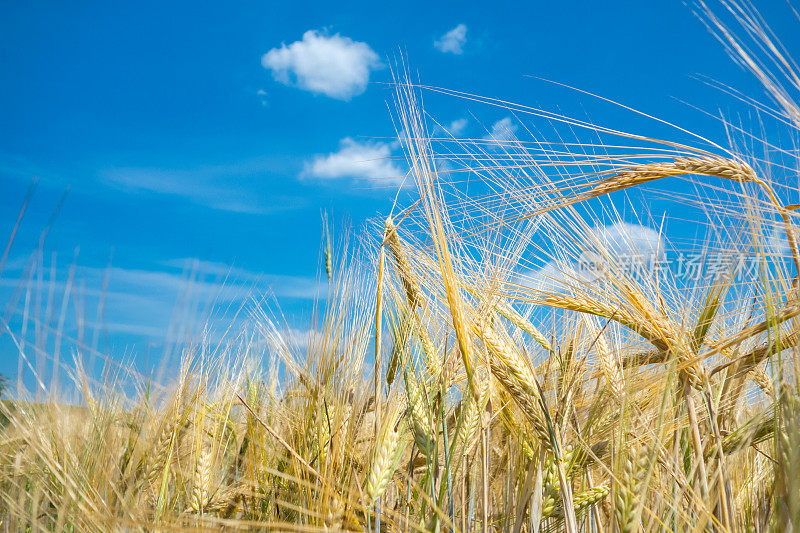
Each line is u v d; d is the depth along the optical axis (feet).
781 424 6.28
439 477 8.04
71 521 7.62
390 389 8.84
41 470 8.50
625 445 6.70
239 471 10.12
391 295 9.48
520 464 8.66
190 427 9.54
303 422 8.81
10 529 8.15
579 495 7.36
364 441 8.86
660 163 7.70
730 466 8.52
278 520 8.12
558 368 9.27
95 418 8.93
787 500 5.95
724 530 6.64
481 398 8.02
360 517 7.45
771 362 6.72
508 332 8.81
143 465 8.23
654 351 8.73
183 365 9.11
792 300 7.00
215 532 6.54
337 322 8.95
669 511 7.03
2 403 8.66
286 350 10.46
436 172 8.05
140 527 6.62
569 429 8.04
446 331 9.11
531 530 7.43
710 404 7.67
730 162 7.50
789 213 7.27
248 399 11.28
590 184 7.93
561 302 8.71
